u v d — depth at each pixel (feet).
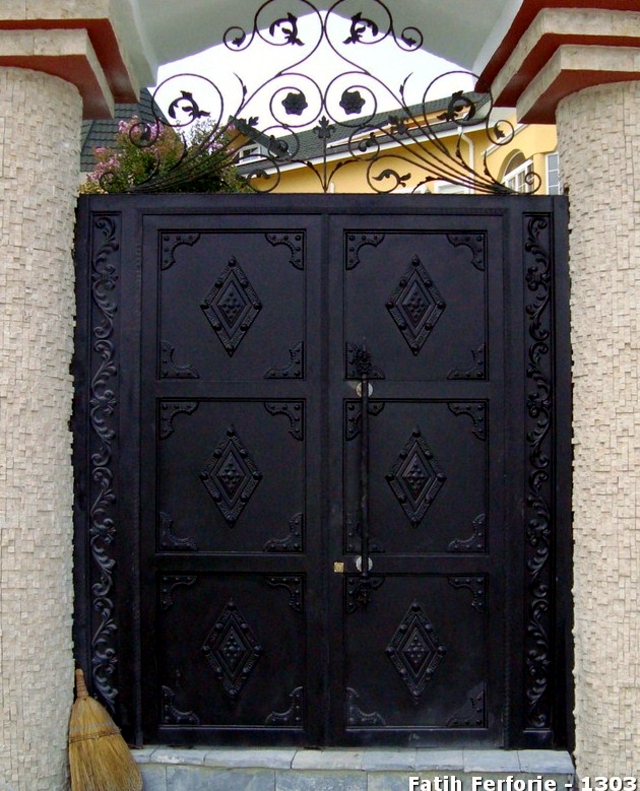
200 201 9.94
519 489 9.82
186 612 9.86
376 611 9.85
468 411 9.91
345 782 9.42
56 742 9.10
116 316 9.86
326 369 9.86
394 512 9.86
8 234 8.84
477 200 9.97
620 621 9.02
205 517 9.85
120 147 16.76
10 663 8.71
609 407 9.15
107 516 9.78
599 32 8.74
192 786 9.51
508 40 9.64
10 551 8.75
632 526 9.01
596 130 9.30
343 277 9.94
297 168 24.40
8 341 8.81
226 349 9.91
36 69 9.03
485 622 9.86
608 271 9.20
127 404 9.79
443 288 9.96
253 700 9.84
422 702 9.84
